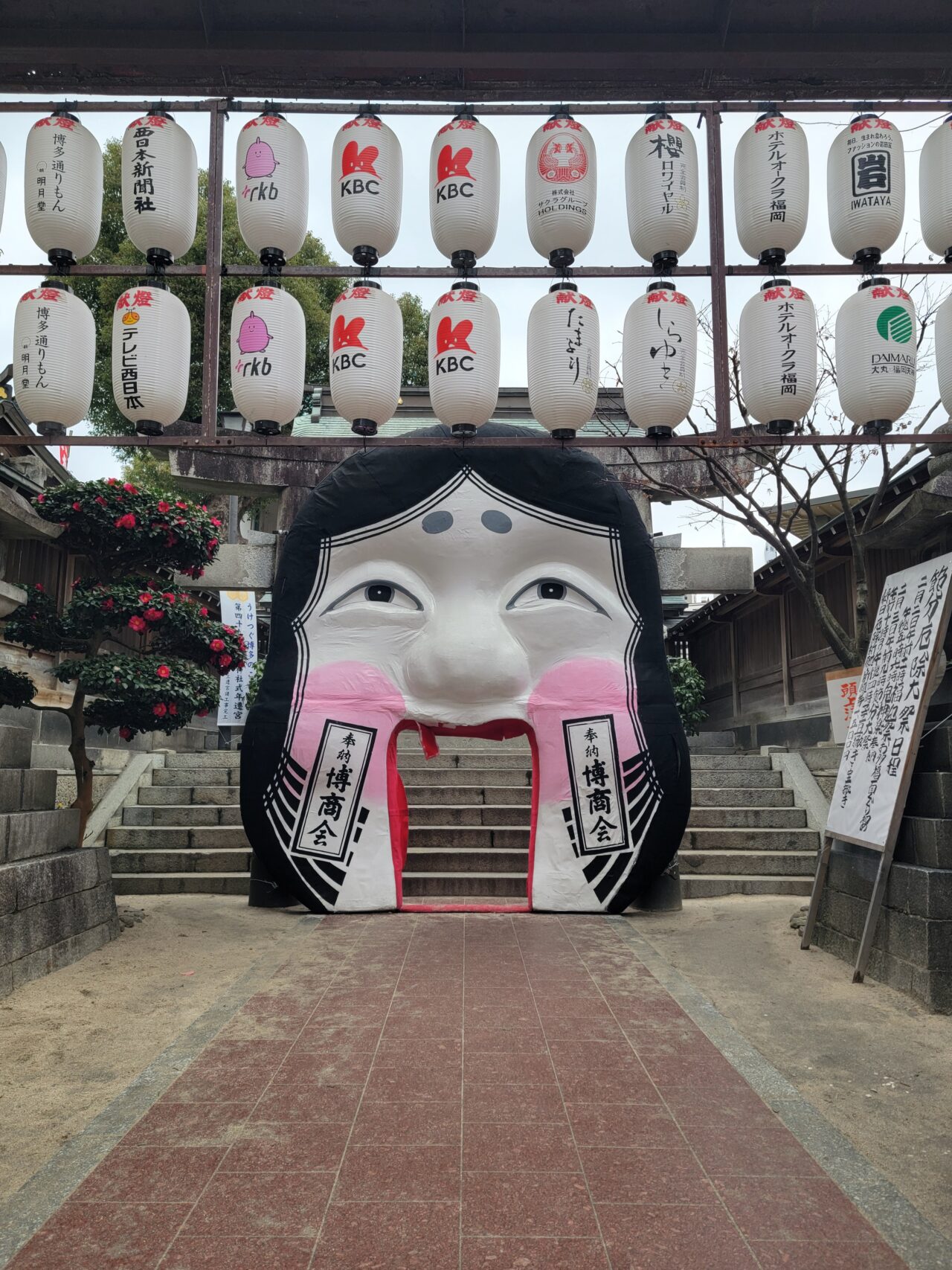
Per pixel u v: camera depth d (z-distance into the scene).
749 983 5.51
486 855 8.68
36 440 5.73
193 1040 4.38
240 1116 3.55
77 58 4.69
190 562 7.93
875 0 4.53
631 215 5.88
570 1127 3.46
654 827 7.26
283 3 4.50
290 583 7.75
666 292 5.86
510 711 7.48
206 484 10.47
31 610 7.53
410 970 5.62
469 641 7.32
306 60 4.69
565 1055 4.21
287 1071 4.00
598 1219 2.83
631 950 6.11
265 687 7.57
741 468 10.57
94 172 5.76
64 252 5.72
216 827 9.15
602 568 7.68
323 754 7.40
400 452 7.75
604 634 7.60
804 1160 3.23
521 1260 2.61
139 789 9.96
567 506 7.64
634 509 7.74
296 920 7.19
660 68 4.80
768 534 7.64
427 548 7.60
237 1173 3.11
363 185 5.78
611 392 11.75
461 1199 2.94
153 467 20.02
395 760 7.65
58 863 5.89
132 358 5.64
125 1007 5.07
